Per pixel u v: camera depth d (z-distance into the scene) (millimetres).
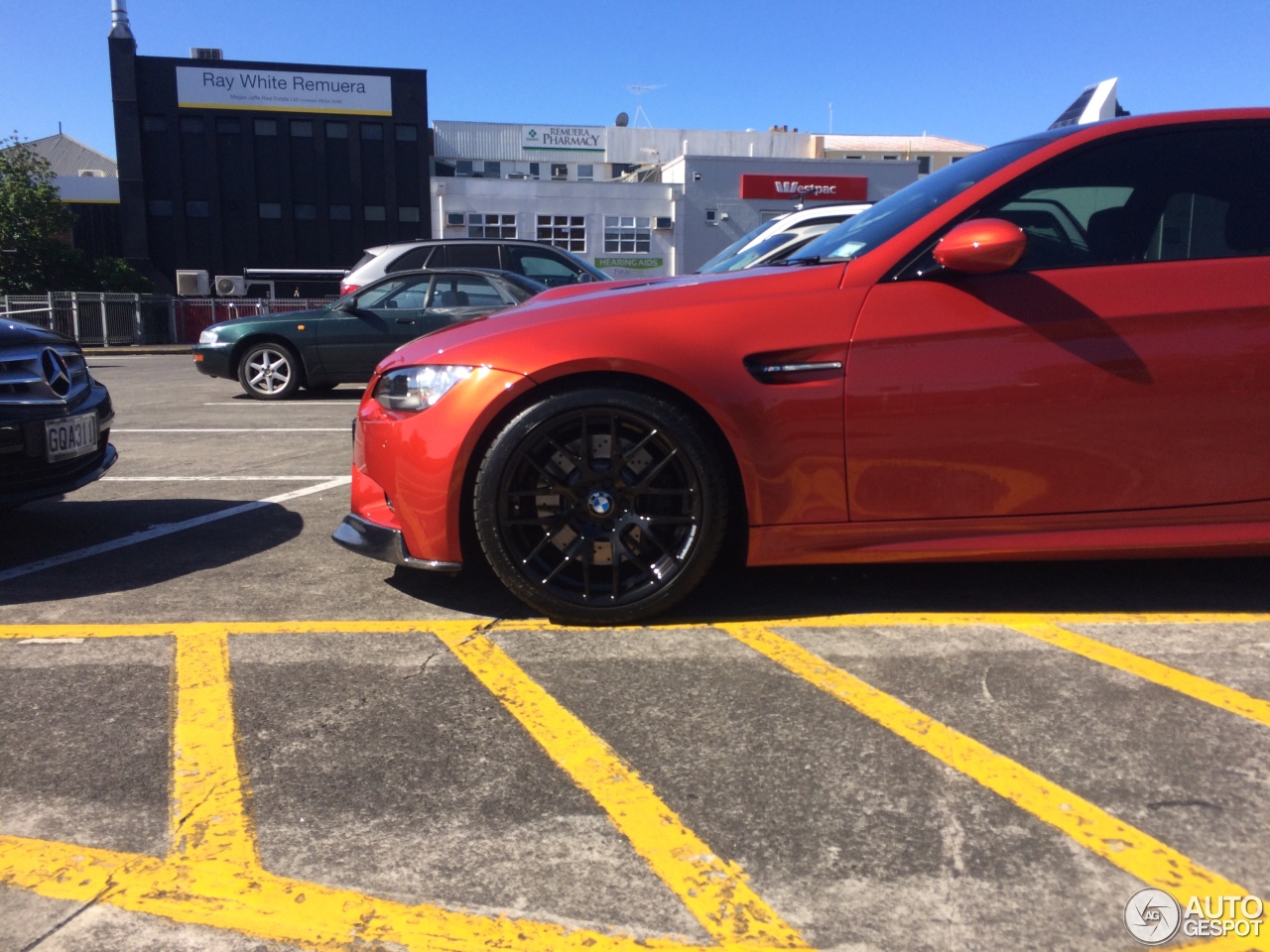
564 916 1542
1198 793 1872
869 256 2750
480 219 38438
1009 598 3023
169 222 40469
